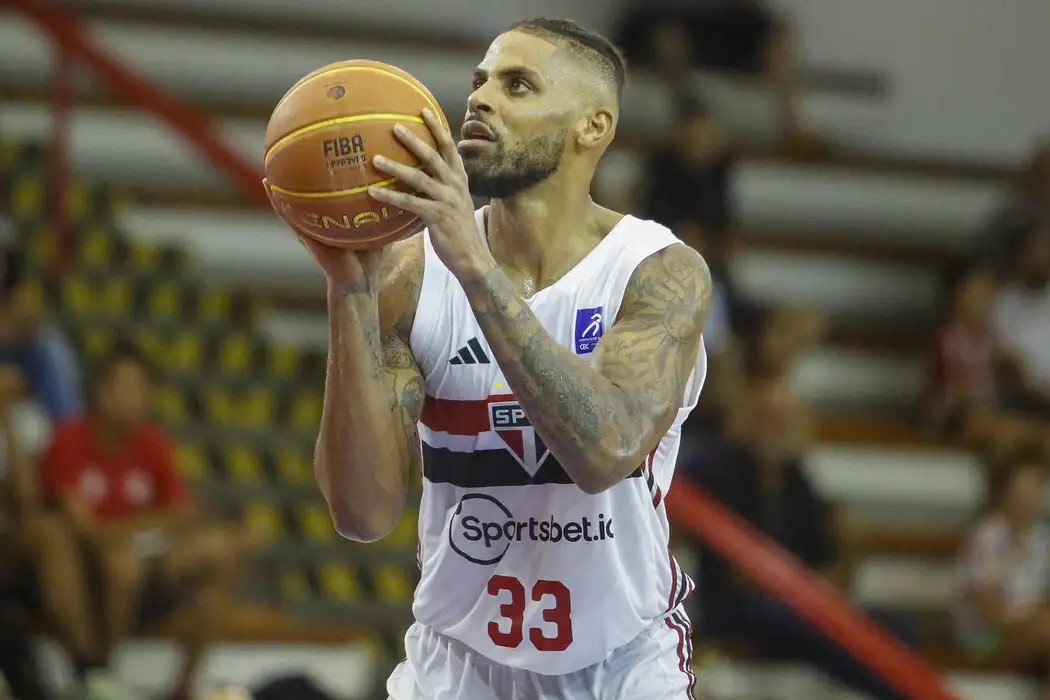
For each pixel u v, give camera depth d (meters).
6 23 22.83
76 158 21.64
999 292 21.86
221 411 18.06
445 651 7.03
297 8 25.52
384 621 16.28
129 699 13.38
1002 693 17.80
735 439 15.59
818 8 27.22
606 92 6.46
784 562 11.80
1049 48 27.33
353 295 6.06
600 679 6.84
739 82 25.83
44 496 14.31
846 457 20.77
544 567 6.61
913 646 15.81
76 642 13.27
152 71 23.48
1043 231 21.88
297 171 5.54
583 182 6.54
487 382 6.45
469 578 6.75
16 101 22.08
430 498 6.79
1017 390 21.19
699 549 14.59
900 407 22.61
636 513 6.61
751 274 23.23
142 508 14.68
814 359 22.41
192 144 14.58
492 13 26.62
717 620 14.39
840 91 26.81
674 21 25.53
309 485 17.56
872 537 19.98
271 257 21.34
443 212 5.53
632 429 5.81
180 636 14.15
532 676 6.85
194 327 18.98
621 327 6.20
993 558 17.97
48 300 18.02
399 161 5.52
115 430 14.55
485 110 6.30
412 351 6.54
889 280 23.77
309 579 16.52
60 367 15.83
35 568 13.19
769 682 16.19
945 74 27.17
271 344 19.11
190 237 21.12
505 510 6.59
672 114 24.45
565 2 26.69
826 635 11.91
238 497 17.02
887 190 25.19
